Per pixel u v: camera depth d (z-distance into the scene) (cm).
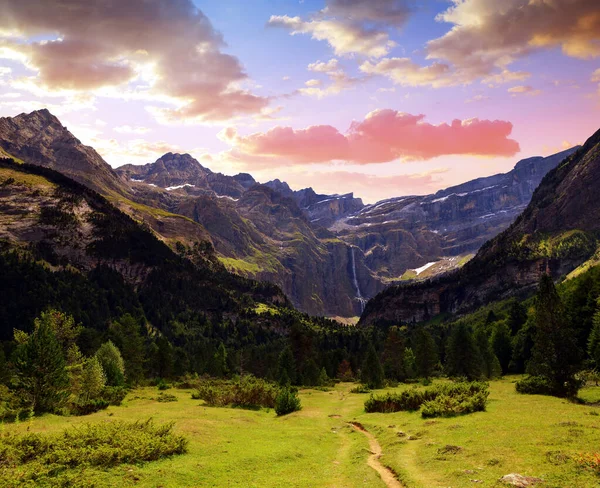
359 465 2609
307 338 13000
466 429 3148
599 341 6462
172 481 2128
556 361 4972
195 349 17312
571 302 9394
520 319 13862
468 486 1881
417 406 4978
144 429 3116
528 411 3722
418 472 2267
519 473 1944
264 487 2103
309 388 10112
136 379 10575
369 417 4888
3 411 4788
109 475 2161
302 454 2928
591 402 4431
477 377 9544
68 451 2423
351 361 13900
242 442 3203
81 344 10988
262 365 13925
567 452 2136
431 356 11481
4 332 16988
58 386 5081
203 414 4888
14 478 2000
